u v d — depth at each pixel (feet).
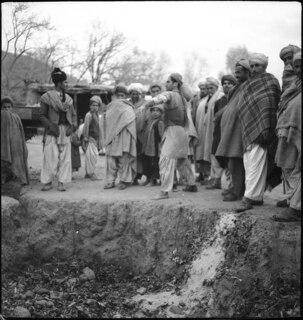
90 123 32.63
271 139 21.11
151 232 23.82
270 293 18.03
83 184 30.55
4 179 26.78
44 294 21.68
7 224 24.47
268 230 19.22
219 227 20.94
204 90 29.78
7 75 41.47
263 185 21.59
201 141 29.84
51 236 25.39
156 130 28.71
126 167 28.35
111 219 25.05
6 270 23.95
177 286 21.31
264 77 21.48
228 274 18.83
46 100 27.12
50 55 39.91
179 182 30.32
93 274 23.65
